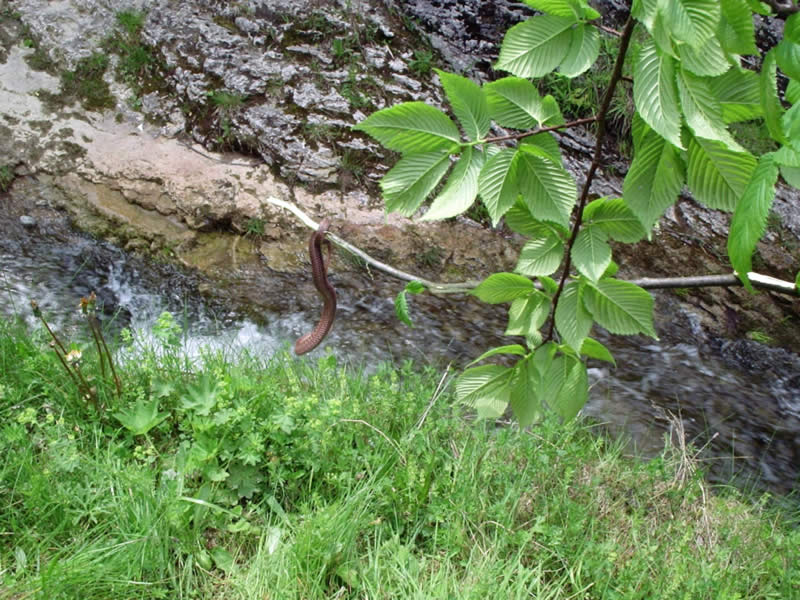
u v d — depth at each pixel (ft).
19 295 16.84
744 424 15.80
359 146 21.25
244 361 13.43
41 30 22.80
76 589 8.02
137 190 20.16
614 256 20.70
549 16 4.88
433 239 20.04
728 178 4.81
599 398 15.71
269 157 20.89
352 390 12.44
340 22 23.44
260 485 9.97
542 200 5.30
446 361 16.48
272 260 19.33
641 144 4.94
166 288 18.15
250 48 22.68
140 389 11.03
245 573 8.84
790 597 9.27
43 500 9.05
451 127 5.20
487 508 10.03
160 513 8.99
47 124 21.15
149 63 22.66
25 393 11.07
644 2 3.81
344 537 9.00
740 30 3.72
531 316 6.72
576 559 9.30
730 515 10.98
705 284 6.09
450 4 25.17
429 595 8.35
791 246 21.85
